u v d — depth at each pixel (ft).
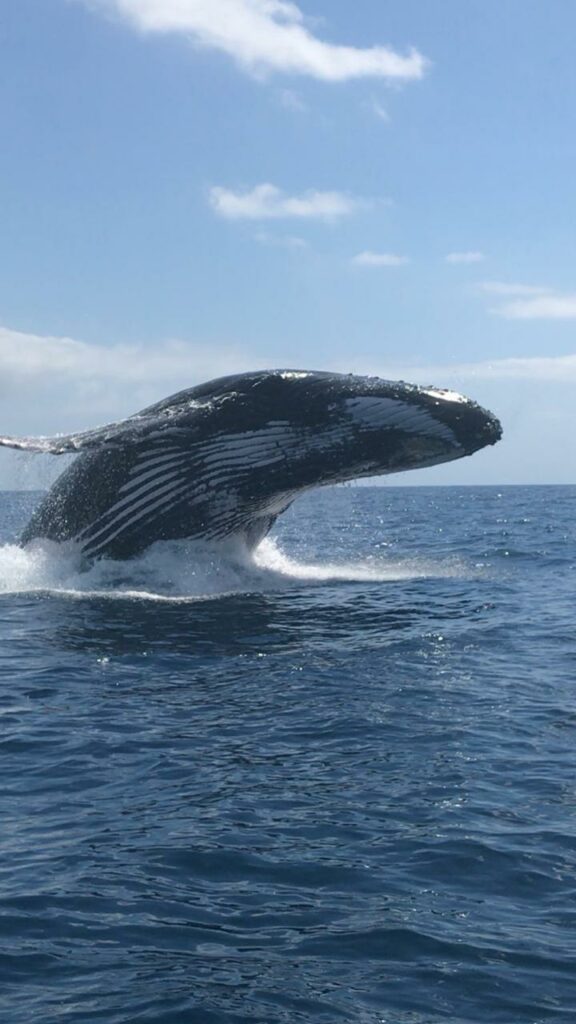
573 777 43.11
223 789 41.75
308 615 74.74
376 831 38.04
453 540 157.38
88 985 28.78
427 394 77.20
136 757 45.34
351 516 240.12
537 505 330.34
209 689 55.57
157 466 81.82
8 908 32.65
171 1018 27.37
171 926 31.76
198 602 78.74
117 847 36.73
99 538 85.92
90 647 64.64
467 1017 27.53
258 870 35.19
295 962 29.99
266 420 79.25
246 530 87.20
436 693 55.16
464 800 40.78
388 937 31.24
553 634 70.49
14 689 55.72
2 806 40.32
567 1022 27.35
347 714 51.19
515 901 33.40
